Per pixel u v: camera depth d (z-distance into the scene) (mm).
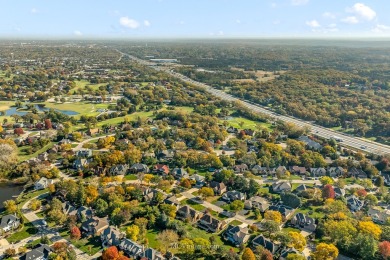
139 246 144375
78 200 180125
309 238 160625
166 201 184000
